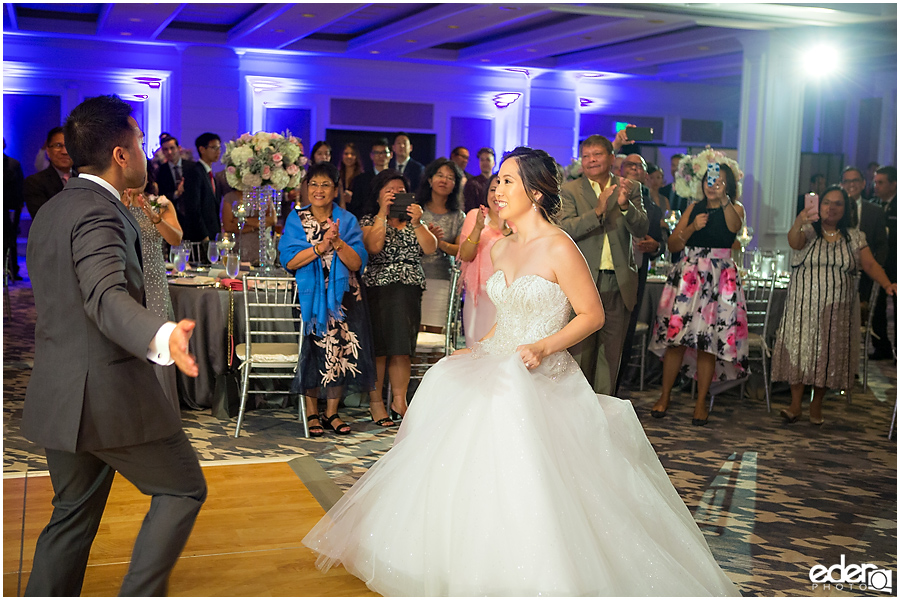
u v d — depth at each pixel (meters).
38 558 2.21
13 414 4.61
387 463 2.69
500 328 2.67
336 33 11.86
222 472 3.86
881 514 3.53
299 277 4.45
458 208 5.16
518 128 13.45
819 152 12.21
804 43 7.93
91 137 2.07
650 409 5.46
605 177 4.53
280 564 2.86
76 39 11.29
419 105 13.15
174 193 8.20
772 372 5.30
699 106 14.20
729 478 3.99
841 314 5.07
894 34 7.52
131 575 2.08
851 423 5.23
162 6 8.90
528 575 2.24
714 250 5.06
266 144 5.43
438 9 9.30
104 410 2.00
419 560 2.45
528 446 2.34
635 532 2.41
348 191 7.59
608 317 4.38
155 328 1.81
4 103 11.61
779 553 3.06
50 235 2.01
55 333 2.02
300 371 4.46
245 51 11.85
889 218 7.24
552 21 10.29
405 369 4.95
